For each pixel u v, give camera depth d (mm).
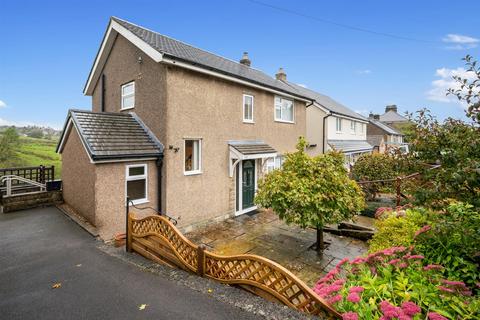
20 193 8945
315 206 6406
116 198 7195
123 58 9570
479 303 2061
